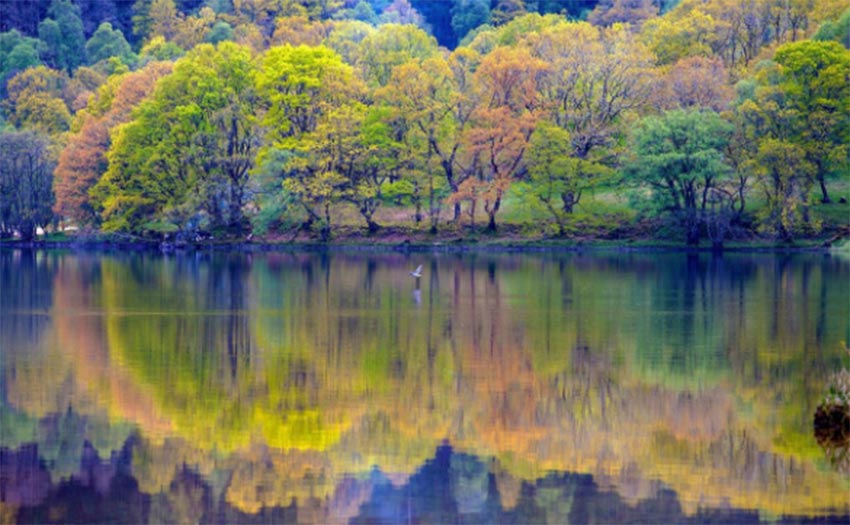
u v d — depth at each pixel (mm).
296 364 38844
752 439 29359
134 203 110562
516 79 110375
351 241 108688
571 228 106312
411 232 110062
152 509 24578
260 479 26484
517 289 64250
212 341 43781
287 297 59938
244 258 94625
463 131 109062
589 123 109938
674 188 100750
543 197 107062
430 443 29266
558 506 24703
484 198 106250
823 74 99875
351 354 40938
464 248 104562
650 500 25047
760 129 99562
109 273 77375
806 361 39156
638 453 28375
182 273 77125
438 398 33812
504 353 41125
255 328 47281
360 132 110000
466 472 26984
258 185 108625
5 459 27547
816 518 23875
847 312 51969
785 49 101312
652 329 46812
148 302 57406
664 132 98438
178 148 110562
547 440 29438
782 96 98938
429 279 71438
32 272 78250
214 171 109875
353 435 29922
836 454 28188
